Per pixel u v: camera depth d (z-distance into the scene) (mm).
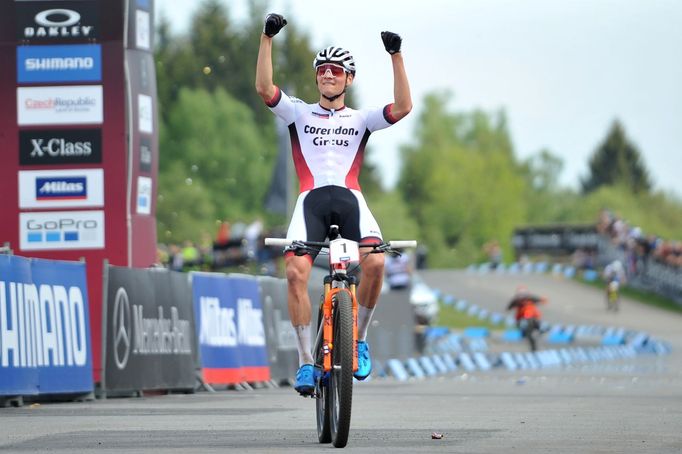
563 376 51562
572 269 160750
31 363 27625
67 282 29797
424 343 67438
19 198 36562
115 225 36500
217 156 199875
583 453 17016
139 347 33125
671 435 20219
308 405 29406
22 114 36594
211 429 21500
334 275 17891
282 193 120125
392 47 18859
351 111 19125
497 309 127625
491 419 24125
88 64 36531
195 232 188375
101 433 20578
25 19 36469
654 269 139250
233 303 39438
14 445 18359
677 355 80312
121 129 36531
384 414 25797
